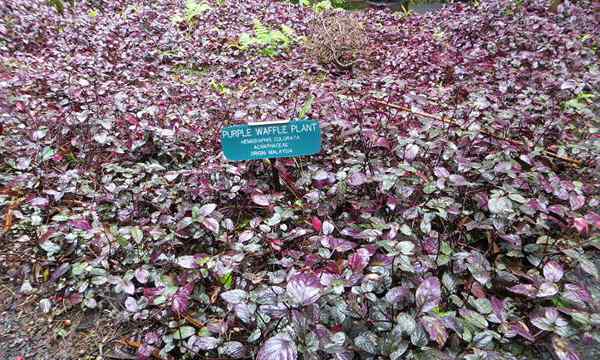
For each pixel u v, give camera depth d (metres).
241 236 0.72
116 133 1.03
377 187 0.84
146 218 0.80
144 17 2.16
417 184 0.83
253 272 0.71
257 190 0.83
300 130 0.77
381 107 1.18
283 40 2.01
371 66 1.81
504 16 2.05
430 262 0.65
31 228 0.81
